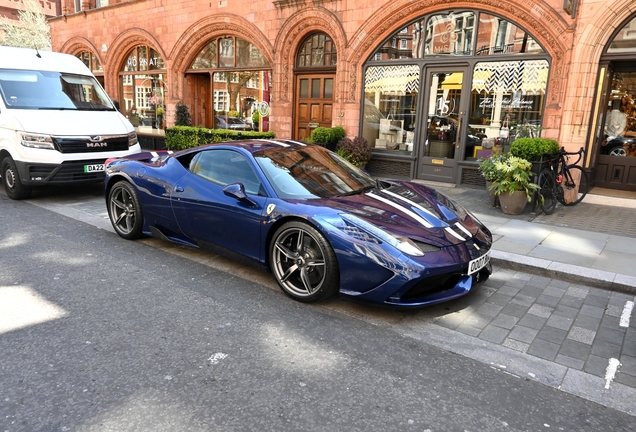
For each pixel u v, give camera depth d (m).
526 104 8.87
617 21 7.54
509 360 3.15
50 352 3.08
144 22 15.62
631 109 8.56
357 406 2.58
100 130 7.91
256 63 13.17
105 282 4.33
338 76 11.05
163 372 2.87
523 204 7.18
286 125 12.40
